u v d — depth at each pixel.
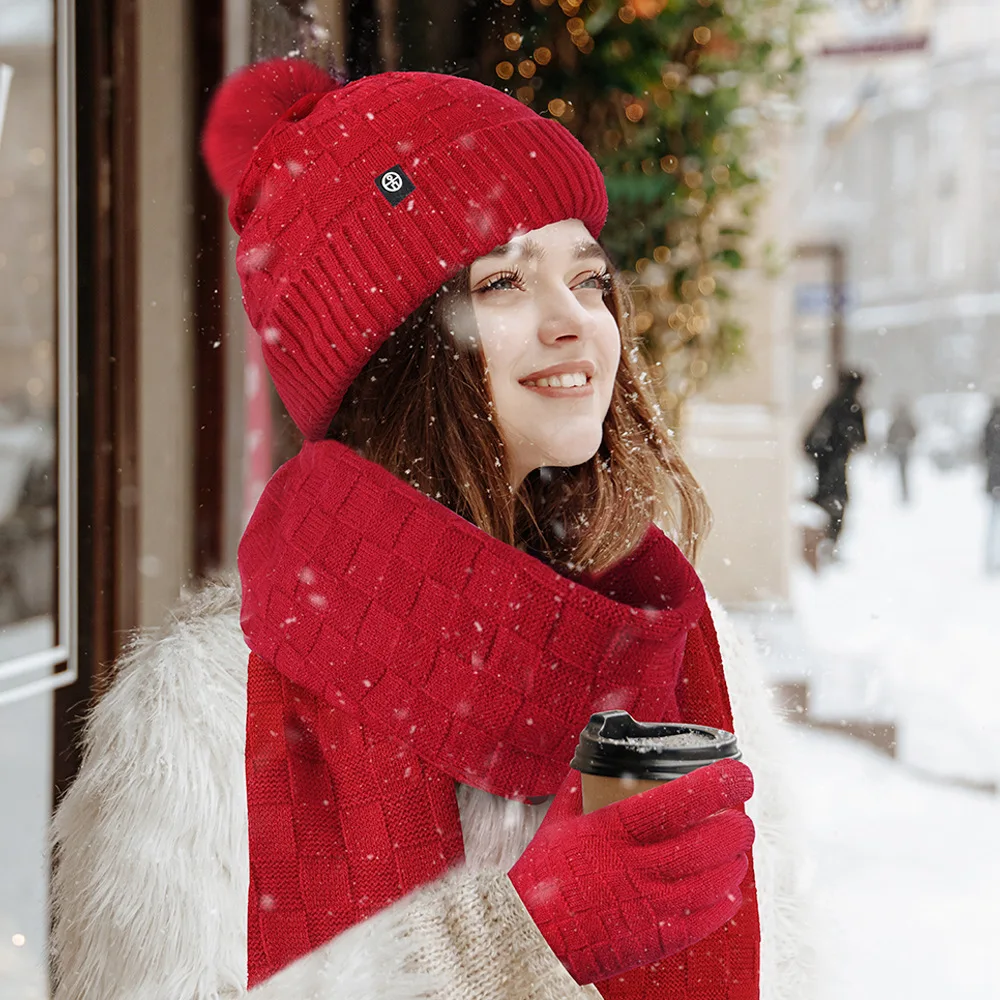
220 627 1.01
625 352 1.13
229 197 1.17
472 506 0.95
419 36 3.46
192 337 2.08
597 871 0.76
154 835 0.86
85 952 0.85
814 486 7.80
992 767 3.70
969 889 2.79
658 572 1.10
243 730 0.93
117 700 0.95
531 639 0.90
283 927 0.86
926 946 2.43
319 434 1.11
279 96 1.14
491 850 0.92
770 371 6.62
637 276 4.13
